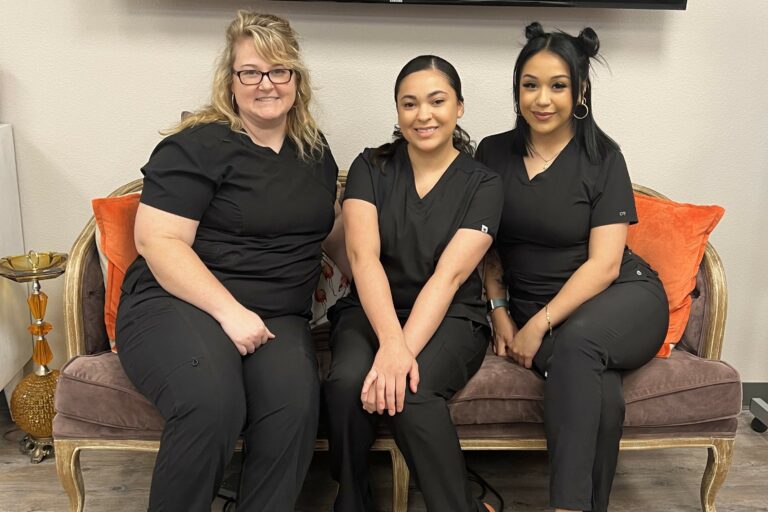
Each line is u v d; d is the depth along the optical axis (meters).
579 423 1.61
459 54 2.16
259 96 1.66
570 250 1.84
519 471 2.09
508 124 2.22
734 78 2.21
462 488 1.63
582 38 1.76
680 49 2.18
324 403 1.67
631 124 2.24
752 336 2.44
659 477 2.06
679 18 2.15
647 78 2.21
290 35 1.73
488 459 2.15
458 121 2.22
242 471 1.60
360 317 1.81
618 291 1.78
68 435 1.71
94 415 1.68
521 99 1.77
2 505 1.87
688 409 1.76
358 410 1.63
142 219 1.63
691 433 1.79
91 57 2.12
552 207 1.80
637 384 1.76
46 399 2.04
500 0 2.06
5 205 2.12
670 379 1.76
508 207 1.84
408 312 1.82
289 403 1.54
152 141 2.20
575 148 1.82
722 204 2.32
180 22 2.11
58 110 2.16
